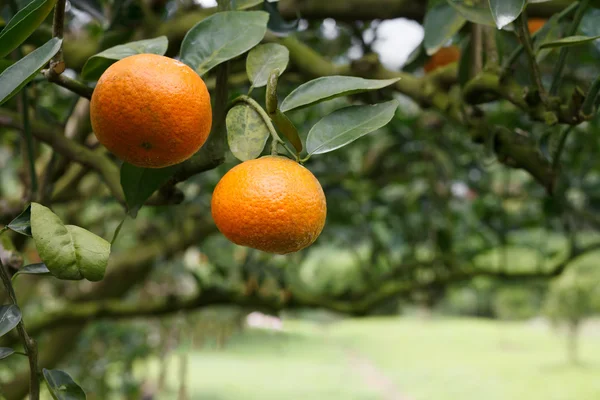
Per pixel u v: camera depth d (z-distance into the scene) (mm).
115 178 680
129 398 2123
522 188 1615
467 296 10305
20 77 463
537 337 9930
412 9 938
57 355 1584
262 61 548
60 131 691
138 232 1704
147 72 463
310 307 1428
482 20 600
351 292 1611
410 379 7324
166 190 577
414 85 781
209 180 1434
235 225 496
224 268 1475
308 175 506
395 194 1715
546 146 731
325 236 1639
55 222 455
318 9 955
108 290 1540
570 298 6852
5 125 712
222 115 542
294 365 7988
